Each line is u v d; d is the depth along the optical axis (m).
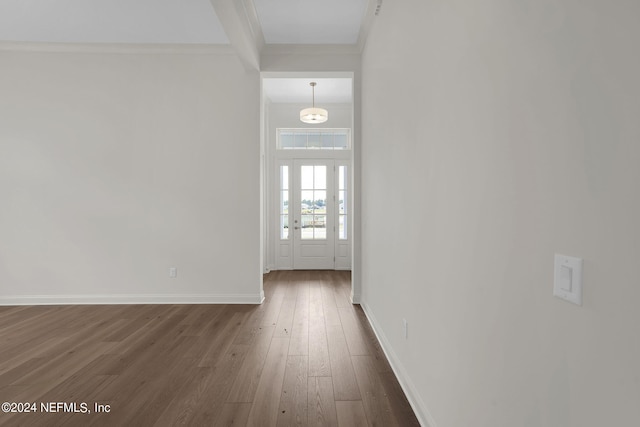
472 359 1.24
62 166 4.08
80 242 4.11
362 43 3.90
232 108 4.18
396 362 2.35
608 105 0.65
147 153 4.14
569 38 0.75
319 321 3.51
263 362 2.56
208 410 1.96
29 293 4.09
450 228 1.44
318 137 6.68
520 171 0.95
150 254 4.16
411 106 1.99
